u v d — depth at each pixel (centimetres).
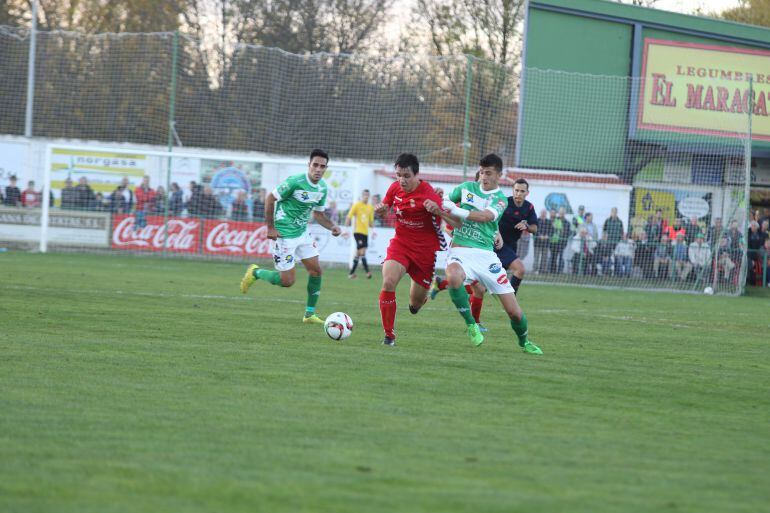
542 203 9000
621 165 9288
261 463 1514
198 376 2309
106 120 10450
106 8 12838
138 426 1739
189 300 4522
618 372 2775
